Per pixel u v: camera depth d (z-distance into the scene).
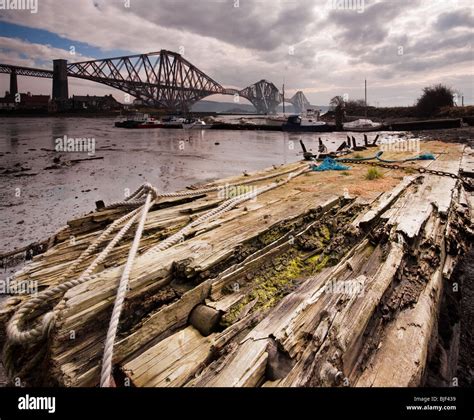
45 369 2.53
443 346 3.74
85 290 2.76
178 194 6.21
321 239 4.61
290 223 4.79
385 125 48.50
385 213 5.26
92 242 4.39
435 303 3.74
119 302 2.64
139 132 61.97
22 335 2.43
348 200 6.04
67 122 93.25
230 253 3.70
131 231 4.65
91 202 12.92
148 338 2.72
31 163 23.47
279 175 8.91
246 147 35.94
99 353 2.50
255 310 3.16
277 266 3.95
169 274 3.31
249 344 2.58
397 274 3.75
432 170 9.09
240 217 4.95
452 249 5.18
